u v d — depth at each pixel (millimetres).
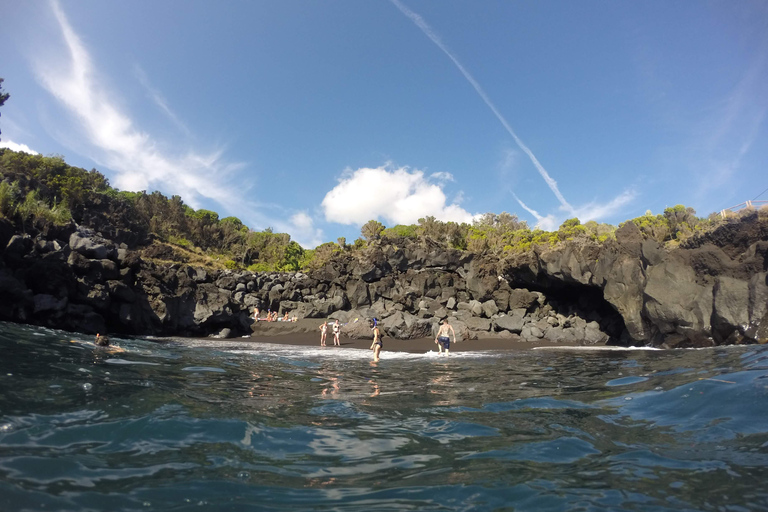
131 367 7891
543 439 4219
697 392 5543
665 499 2803
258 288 32656
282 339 24703
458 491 3012
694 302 17625
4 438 3441
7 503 2449
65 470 2982
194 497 2764
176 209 50375
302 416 5059
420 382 8531
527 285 28297
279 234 54938
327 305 28969
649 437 4109
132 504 2602
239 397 6074
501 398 6527
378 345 13758
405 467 3479
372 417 5137
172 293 25734
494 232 36438
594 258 22891
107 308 21875
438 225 35625
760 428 3986
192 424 4281
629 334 20594
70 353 8680
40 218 20938
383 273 30078
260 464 3420
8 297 16719
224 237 52969
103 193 39375
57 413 4215
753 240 17219
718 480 3031
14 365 6500
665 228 26500
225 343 21266
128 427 3994
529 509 2738
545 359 13750
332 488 3041
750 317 15883
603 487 3039
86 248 22016
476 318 26016
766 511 2572
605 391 6781
